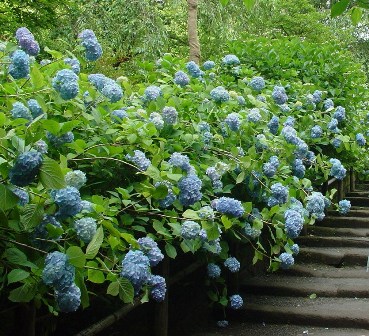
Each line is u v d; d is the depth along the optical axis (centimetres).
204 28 1322
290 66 712
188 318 445
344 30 1797
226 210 264
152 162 277
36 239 193
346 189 980
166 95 388
